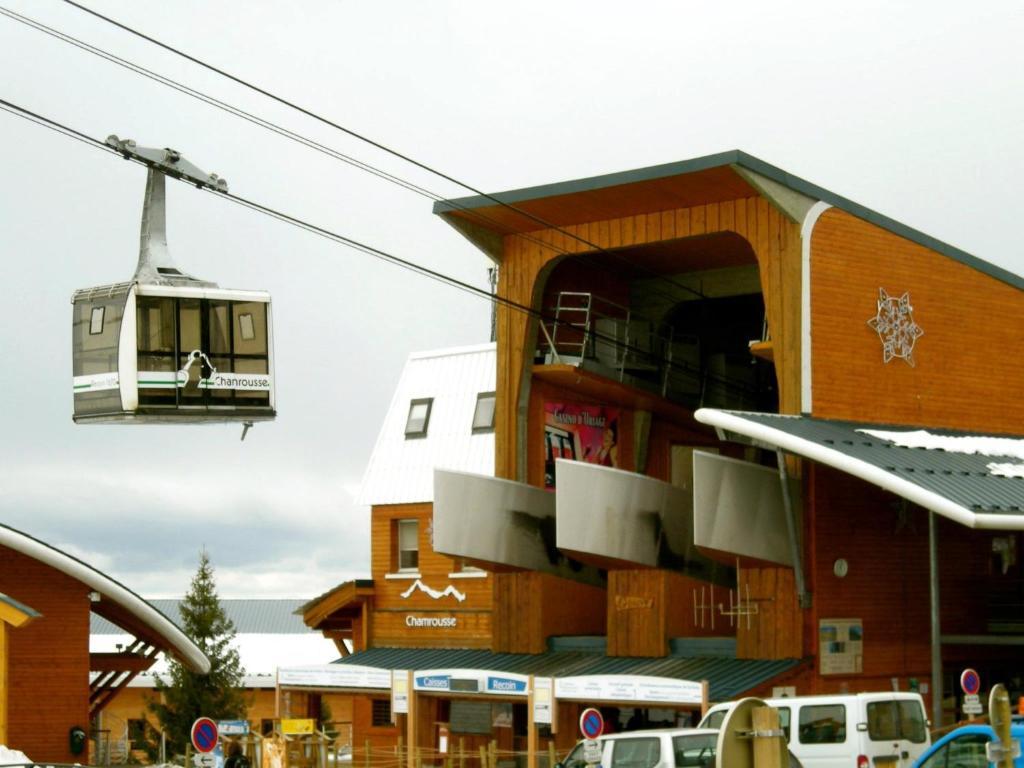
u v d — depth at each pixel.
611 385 40.19
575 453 40.66
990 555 38.03
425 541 45.22
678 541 37.41
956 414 37.75
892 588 35.69
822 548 34.47
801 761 25.95
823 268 35.03
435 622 44.34
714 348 43.78
